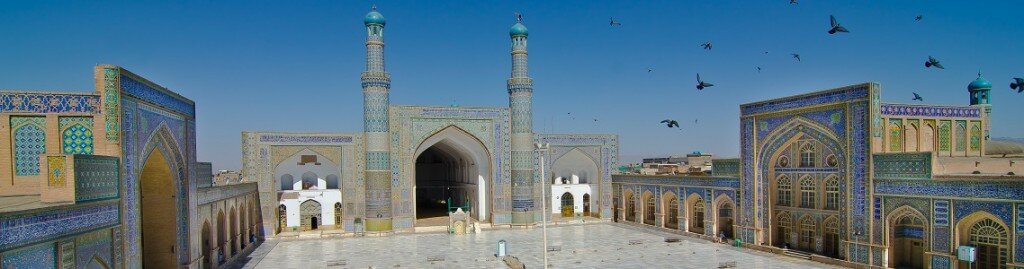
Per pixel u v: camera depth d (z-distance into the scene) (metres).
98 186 8.87
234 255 17.11
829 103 15.29
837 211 15.52
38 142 9.75
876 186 14.23
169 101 11.98
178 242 12.34
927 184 13.25
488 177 24.11
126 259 9.75
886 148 14.67
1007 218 11.98
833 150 15.29
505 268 15.51
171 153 12.04
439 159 31.83
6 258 6.95
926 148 15.55
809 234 16.53
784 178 17.31
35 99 9.73
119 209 9.57
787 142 16.77
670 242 19.36
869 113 14.17
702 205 20.55
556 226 24.12
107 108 9.52
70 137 9.74
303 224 22.50
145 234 11.98
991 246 12.42
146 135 10.72
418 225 23.84
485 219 24.64
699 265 15.41
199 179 14.46
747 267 15.00
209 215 14.60
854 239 14.70
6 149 9.62
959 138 16.05
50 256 7.69
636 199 23.91
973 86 19.14
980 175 13.29
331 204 22.72
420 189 32.22
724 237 18.94
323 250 18.61
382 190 21.89
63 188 8.12
